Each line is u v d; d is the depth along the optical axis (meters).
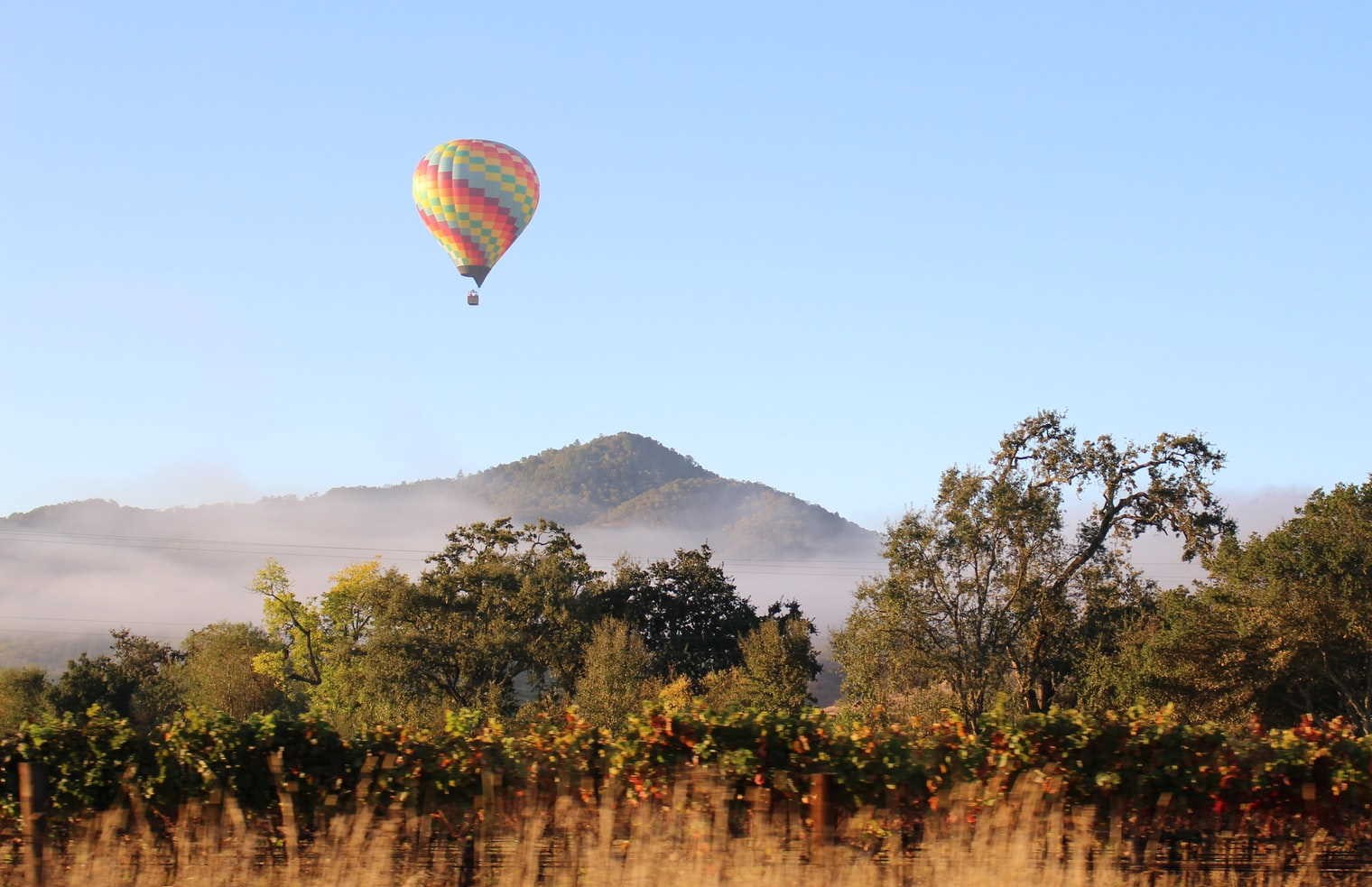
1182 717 33.09
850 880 8.27
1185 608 35.56
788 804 9.08
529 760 9.45
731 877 8.25
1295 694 34.16
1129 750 9.29
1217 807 9.11
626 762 9.33
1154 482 39.34
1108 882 8.46
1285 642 31.88
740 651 66.94
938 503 39.16
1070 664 39.75
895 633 37.91
